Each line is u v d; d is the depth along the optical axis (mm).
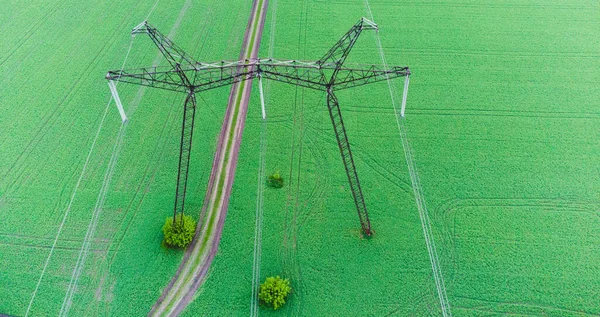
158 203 36750
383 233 34438
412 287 31281
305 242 34031
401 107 43406
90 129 43031
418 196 36875
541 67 49000
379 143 41312
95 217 35781
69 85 47938
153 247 33719
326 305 30438
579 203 35906
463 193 36969
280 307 30312
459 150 40406
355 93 46438
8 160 40219
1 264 32750
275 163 39812
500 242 33594
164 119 43969
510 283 31250
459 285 31266
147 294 31266
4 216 35844
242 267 32625
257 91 46969
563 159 39250
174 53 52250
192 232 33750
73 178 38719
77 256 33312
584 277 31391
